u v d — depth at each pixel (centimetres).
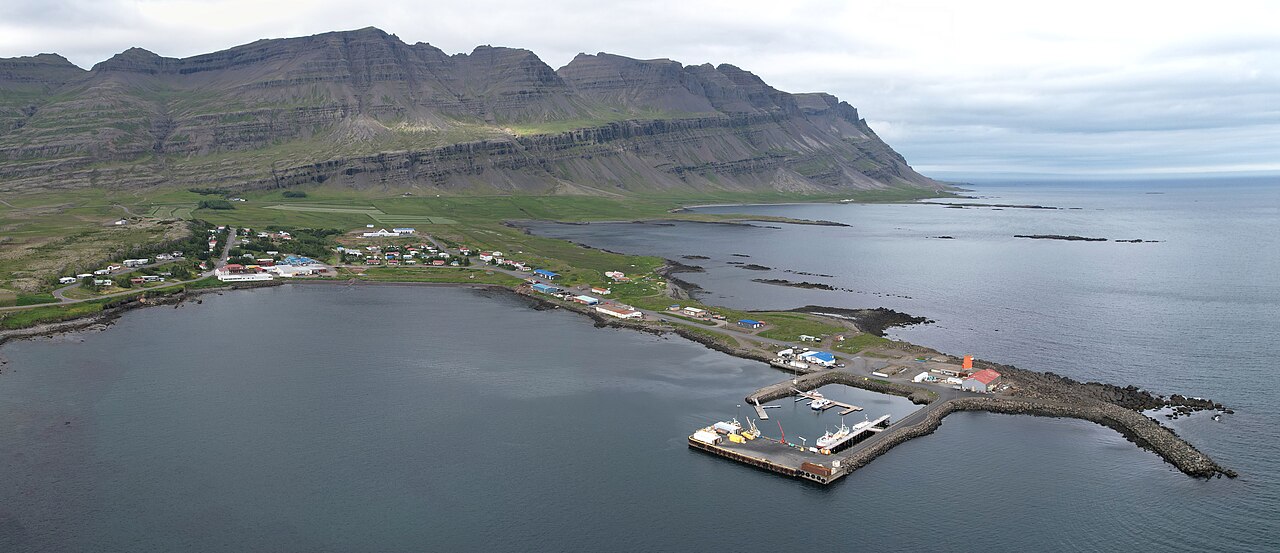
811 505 12950
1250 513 12550
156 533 11869
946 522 12400
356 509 12625
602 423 16288
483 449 14900
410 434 15562
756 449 14812
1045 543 11819
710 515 12619
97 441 15025
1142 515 12538
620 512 12675
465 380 19000
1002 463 14438
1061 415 16762
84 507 12569
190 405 17025
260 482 13462
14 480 13400
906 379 19000
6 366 19750
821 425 16300
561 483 13600
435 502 12888
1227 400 17775
